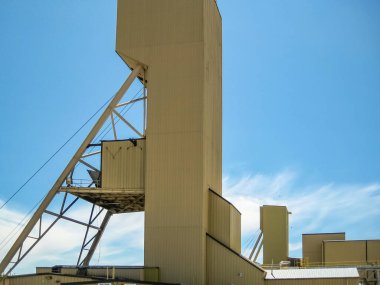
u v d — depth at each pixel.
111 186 49.53
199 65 48.72
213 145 52.16
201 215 46.53
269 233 63.34
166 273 46.19
